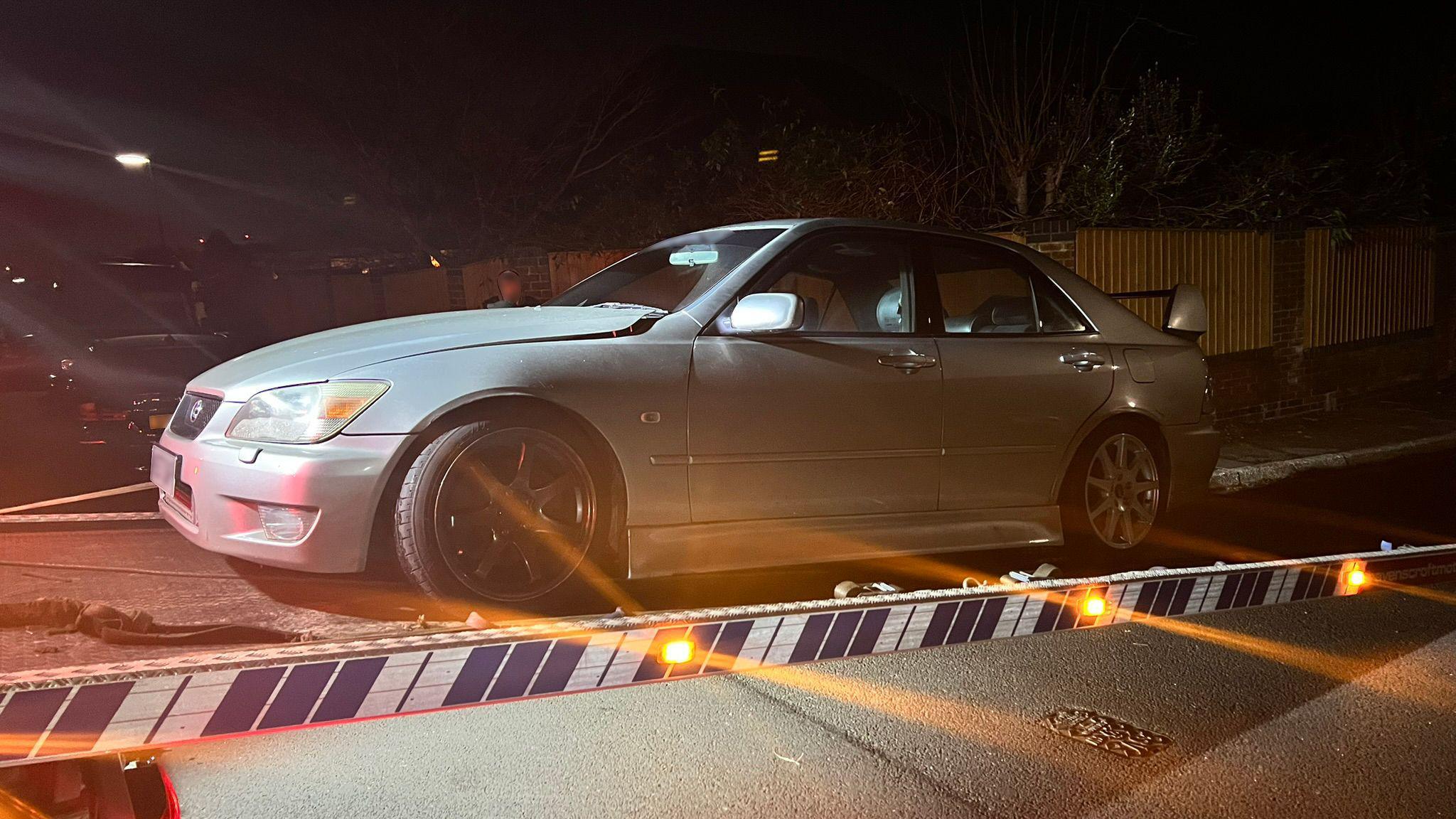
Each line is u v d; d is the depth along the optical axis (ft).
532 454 12.94
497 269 39.63
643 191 48.62
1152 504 18.51
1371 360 43.06
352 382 12.30
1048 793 9.89
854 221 15.97
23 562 14.17
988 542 16.30
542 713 11.37
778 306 13.88
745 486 14.24
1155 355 18.29
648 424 13.47
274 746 10.34
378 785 9.62
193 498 12.64
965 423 15.92
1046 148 37.93
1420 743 11.21
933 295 16.24
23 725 6.70
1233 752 10.89
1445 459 31.53
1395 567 14.08
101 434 28.73
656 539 13.66
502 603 12.77
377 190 57.93
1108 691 12.46
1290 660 13.65
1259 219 38.19
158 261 47.16
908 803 9.61
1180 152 39.24
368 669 7.82
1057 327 17.60
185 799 9.24
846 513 15.05
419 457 12.25
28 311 40.37
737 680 12.46
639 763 10.23
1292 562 13.10
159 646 10.77
